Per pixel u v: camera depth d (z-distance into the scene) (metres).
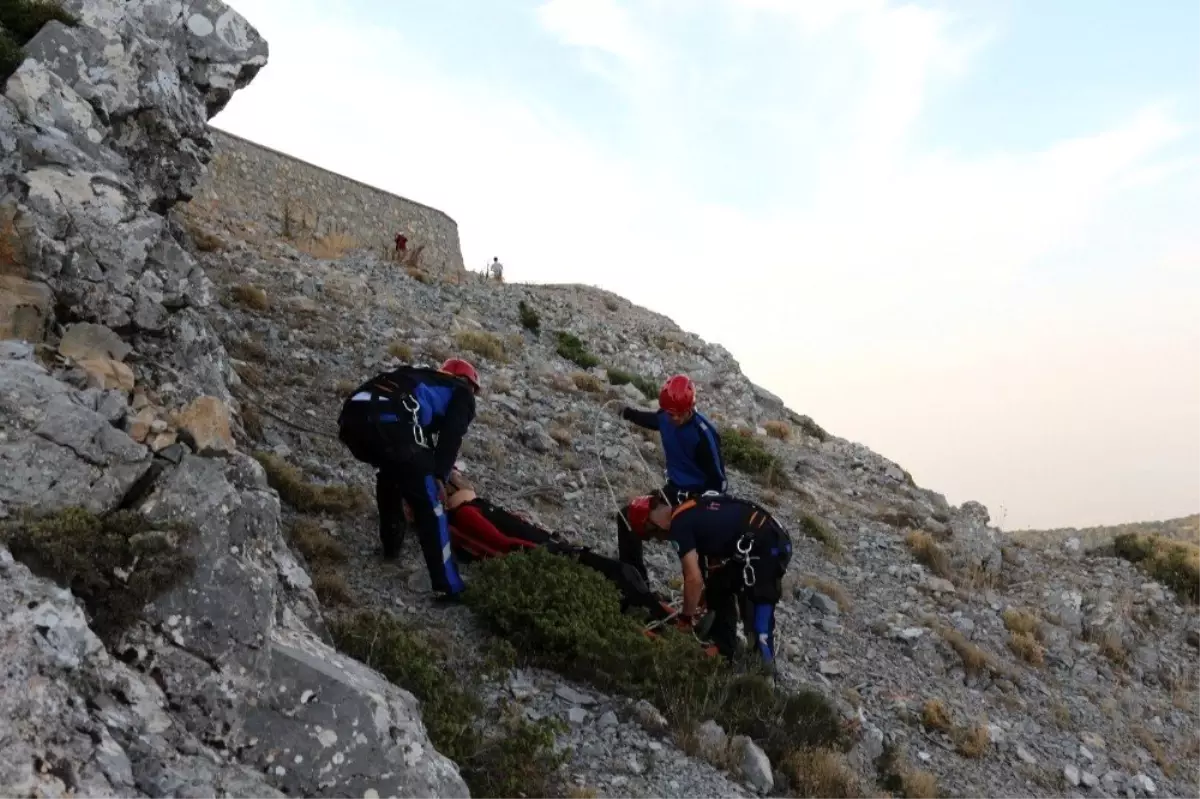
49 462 3.91
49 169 5.76
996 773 7.99
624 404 15.67
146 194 7.39
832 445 19.72
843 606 10.38
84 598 3.66
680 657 6.57
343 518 7.76
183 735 3.55
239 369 9.98
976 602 11.99
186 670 3.71
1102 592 13.32
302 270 17.41
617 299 35.97
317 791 3.71
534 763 5.27
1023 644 10.94
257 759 3.70
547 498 10.27
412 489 6.64
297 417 9.55
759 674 6.99
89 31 7.23
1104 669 11.33
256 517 4.55
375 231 34.94
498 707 5.80
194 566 3.87
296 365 11.44
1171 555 15.01
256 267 16.30
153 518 3.97
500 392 13.86
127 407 4.51
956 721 8.61
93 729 3.24
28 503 3.81
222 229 19.94
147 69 7.61
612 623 6.73
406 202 36.69
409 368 6.84
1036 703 9.77
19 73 6.28
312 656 4.08
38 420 3.97
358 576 6.93
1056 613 12.38
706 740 6.08
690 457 7.71
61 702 3.21
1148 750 9.69
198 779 3.40
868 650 9.55
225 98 8.92
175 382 5.76
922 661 9.68
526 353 17.78
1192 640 12.95
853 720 7.49
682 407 7.61
